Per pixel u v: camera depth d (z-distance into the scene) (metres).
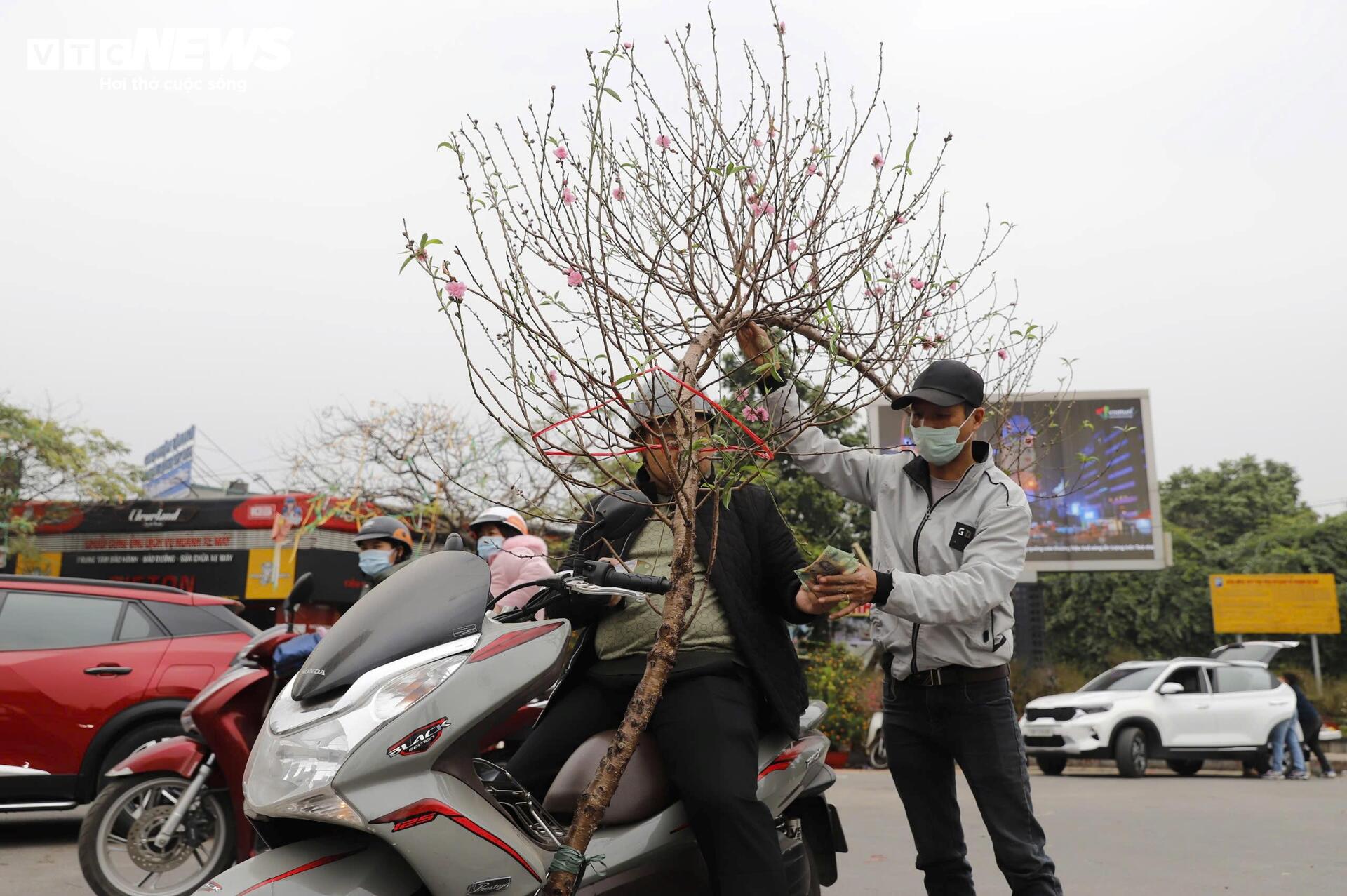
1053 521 22.22
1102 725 13.91
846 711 15.58
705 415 3.03
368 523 6.11
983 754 3.25
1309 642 33.34
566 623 2.84
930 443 3.25
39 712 6.46
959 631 3.24
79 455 19.52
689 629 3.12
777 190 3.05
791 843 3.47
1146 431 22.25
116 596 6.94
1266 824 8.41
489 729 2.64
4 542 19.02
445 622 2.66
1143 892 5.57
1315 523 36.91
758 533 3.27
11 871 5.82
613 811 2.92
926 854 3.45
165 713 6.71
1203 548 37.00
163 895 4.90
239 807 4.80
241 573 17.47
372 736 2.43
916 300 3.39
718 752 2.91
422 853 2.42
